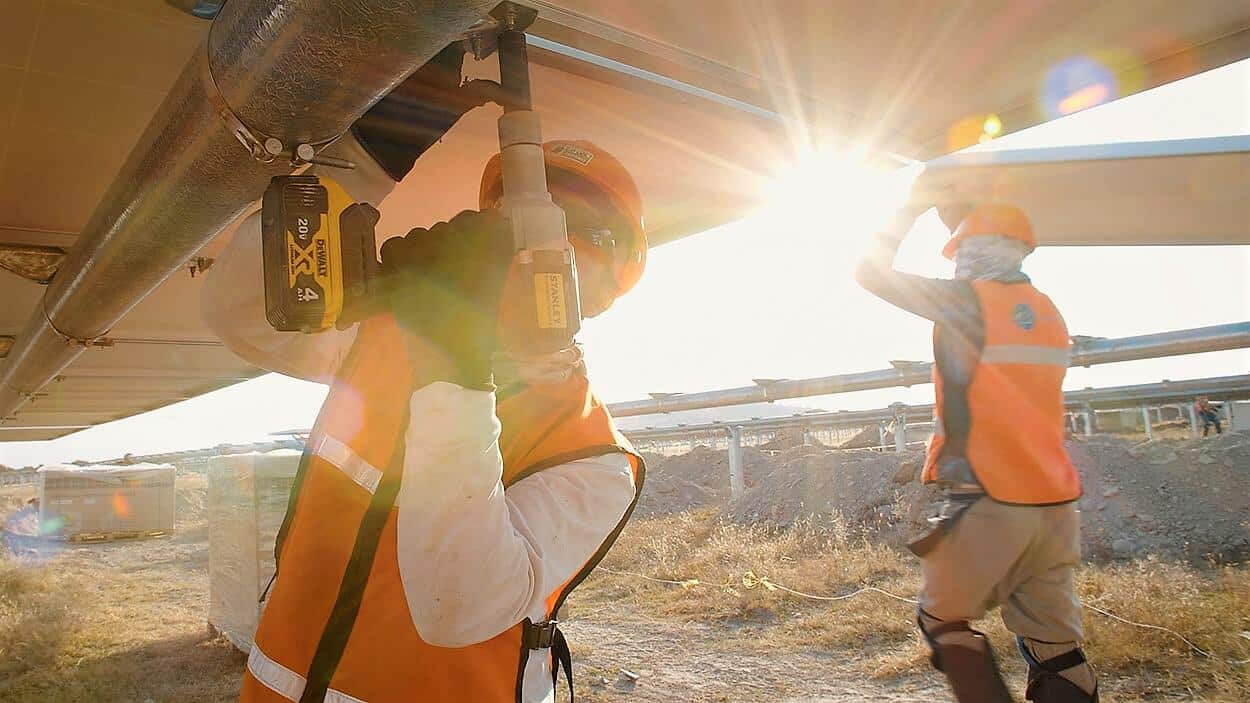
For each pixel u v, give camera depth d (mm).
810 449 18625
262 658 1112
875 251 1978
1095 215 2385
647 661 6699
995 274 1855
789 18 1870
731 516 13727
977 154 2105
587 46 2006
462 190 3420
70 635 8328
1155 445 12555
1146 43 2027
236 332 1434
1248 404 19891
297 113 1085
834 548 10367
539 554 963
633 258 1362
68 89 2451
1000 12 1864
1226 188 2180
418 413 852
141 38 2154
